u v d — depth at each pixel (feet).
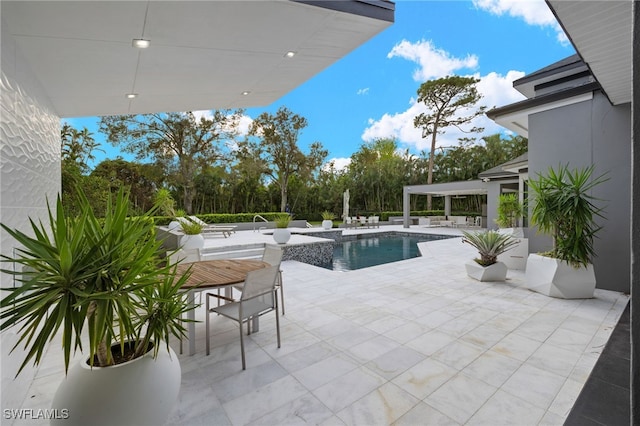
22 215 8.11
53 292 4.48
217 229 34.73
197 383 7.48
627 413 6.22
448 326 10.82
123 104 16.38
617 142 15.15
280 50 10.91
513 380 7.52
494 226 46.96
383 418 6.26
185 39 9.52
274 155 72.64
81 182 30.63
